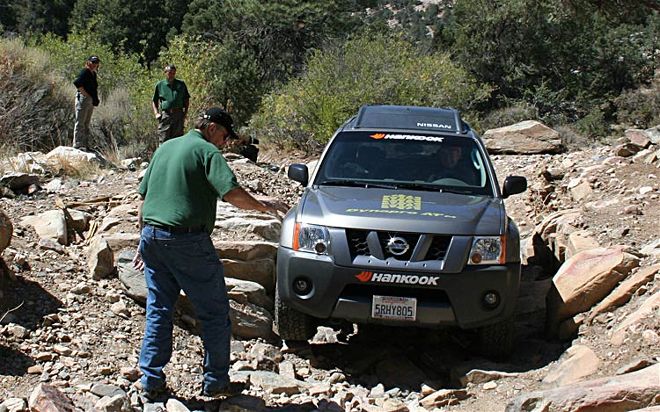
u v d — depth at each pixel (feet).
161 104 40.75
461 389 17.16
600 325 18.42
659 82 118.42
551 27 109.50
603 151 37.01
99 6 145.07
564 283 19.74
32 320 17.40
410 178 20.93
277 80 95.71
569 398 13.80
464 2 112.57
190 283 14.60
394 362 19.10
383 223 17.89
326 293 17.85
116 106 51.93
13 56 47.65
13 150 38.24
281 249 18.74
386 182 20.80
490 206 19.38
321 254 17.98
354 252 17.94
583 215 25.89
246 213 24.61
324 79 59.77
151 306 14.90
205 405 15.06
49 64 51.47
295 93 58.44
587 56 115.55
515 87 110.22
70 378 15.26
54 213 23.85
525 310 22.52
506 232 18.33
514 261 18.26
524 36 110.22
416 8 298.35
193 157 14.46
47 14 159.22
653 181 28.60
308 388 16.88
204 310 14.75
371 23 115.65
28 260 20.35
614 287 19.30
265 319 20.07
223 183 14.19
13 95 44.42
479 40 110.93
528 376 17.33
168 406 14.39
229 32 109.60
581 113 107.34
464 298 17.57
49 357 15.81
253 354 18.45
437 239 17.87
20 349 15.96
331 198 19.33
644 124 107.65
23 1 159.63
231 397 15.26
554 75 112.47
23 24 155.53
